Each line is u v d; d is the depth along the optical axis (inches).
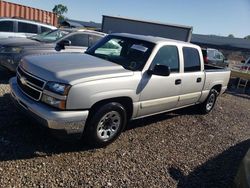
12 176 148.0
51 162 166.4
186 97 258.7
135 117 213.0
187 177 177.8
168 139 228.1
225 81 322.3
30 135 191.3
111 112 189.8
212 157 211.2
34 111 170.9
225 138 255.0
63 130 168.9
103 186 153.1
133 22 1023.0
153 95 217.6
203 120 293.3
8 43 329.4
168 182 168.6
